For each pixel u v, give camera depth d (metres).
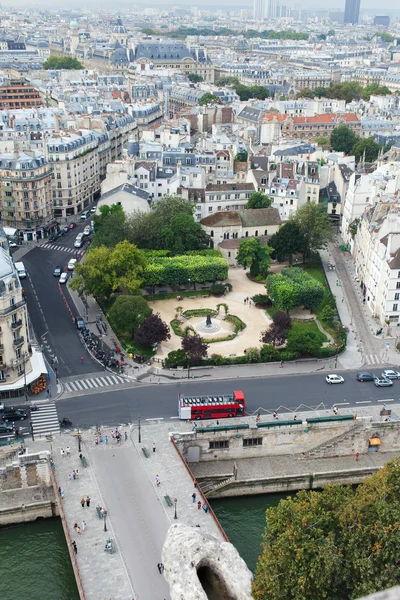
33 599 163.88
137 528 170.12
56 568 173.88
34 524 189.25
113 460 196.62
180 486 186.25
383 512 143.50
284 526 146.62
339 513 147.38
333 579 137.00
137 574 156.00
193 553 136.12
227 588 135.12
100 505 177.75
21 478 192.88
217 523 170.38
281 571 138.25
